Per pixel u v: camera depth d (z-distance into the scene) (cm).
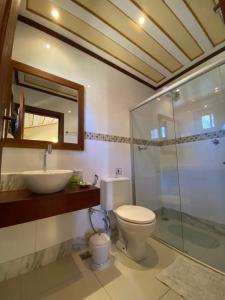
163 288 105
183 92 206
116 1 128
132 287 106
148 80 241
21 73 139
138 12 138
